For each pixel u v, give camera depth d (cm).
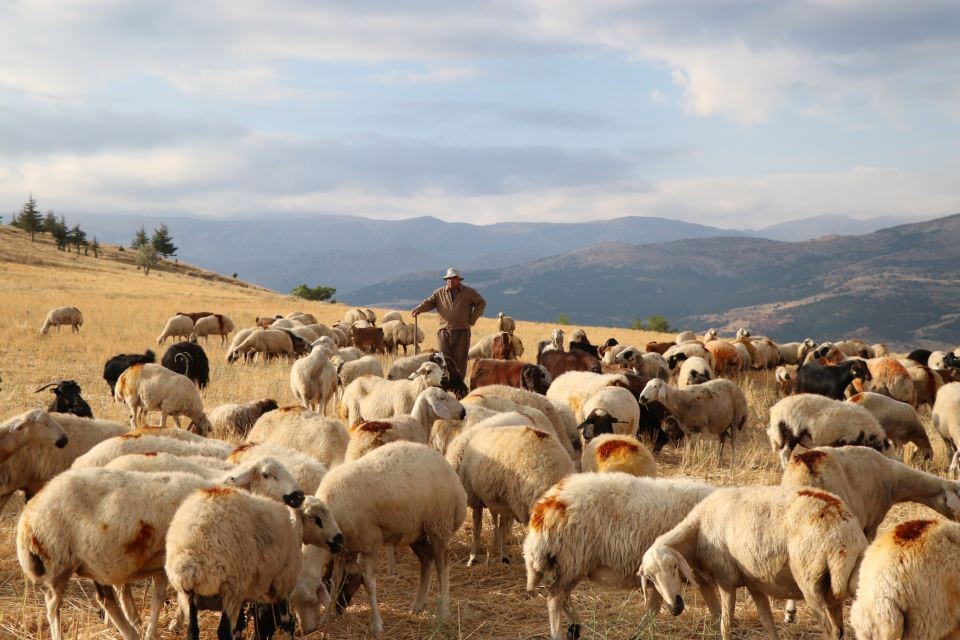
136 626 725
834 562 621
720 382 1402
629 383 1453
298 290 10669
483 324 4459
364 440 952
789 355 2656
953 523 600
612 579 735
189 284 9525
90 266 10219
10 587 803
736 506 679
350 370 1756
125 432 994
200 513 612
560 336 2162
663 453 1422
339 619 762
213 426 1414
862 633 598
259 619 676
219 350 2956
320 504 704
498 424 988
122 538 649
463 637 723
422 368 1302
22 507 1006
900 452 1359
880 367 1722
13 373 2048
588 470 938
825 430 1147
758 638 727
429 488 780
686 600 802
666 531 716
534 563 729
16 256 9638
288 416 1060
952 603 573
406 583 859
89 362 2341
